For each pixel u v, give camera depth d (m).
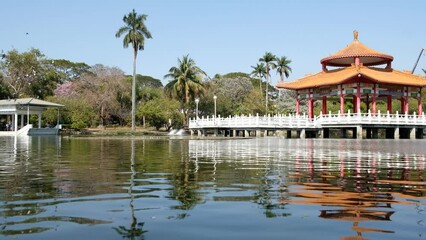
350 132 61.34
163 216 5.91
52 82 94.81
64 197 7.33
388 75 60.03
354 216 5.96
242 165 13.42
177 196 7.50
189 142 33.34
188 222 5.58
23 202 6.88
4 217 5.81
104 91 77.75
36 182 9.18
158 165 13.31
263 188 8.46
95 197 7.36
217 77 102.81
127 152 20.14
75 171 11.44
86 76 87.38
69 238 4.83
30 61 87.62
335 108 81.81
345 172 11.44
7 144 29.62
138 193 7.79
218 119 55.22
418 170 11.98
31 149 22.81
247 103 87.19
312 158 16.72
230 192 7.95
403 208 6.51
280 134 63.56
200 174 10.86
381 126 51.44
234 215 5.99
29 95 89.88
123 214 6.03
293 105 95.06
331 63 65.94
